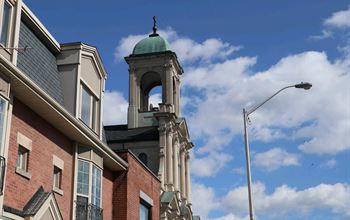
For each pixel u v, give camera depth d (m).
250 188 20.61
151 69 46.97
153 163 42.56
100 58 22.02
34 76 17.42
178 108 48.09
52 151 17.70
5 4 15.66
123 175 23.38
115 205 22.92
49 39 19.39
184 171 46.59
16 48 14.92
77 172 19.31
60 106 16.88
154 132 43.84
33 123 16.55
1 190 13.69
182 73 50.75
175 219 40.09
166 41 48.44
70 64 20.11
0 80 14.31
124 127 45.41
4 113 14.46
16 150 15.30
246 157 21.14
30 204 15.65
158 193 28.80
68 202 18.58
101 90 22.38
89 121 21.05
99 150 20.70
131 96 46.41
